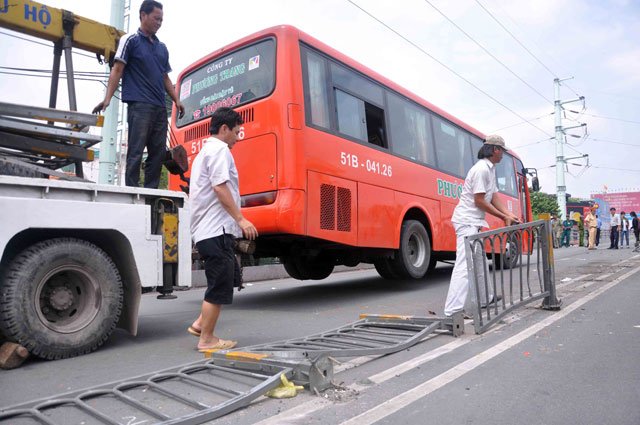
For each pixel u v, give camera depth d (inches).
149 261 160.1
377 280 372.2
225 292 144.2
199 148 249.1
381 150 266.2
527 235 199.8
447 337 158.2
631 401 96.2
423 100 326.3
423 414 91.8
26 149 160.1
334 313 220.8
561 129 1232.2
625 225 837.8
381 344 143.8
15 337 130.4
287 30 217.9
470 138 391.5
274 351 120.0
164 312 236.7
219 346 147.3
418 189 298.2
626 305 206.1
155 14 191.2
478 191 178.9
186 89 268.4
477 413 91.8
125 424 89.4
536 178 468.8
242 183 220.2
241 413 93.8
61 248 138.7
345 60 251.1
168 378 117.1
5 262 136.6
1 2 182.1
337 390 106.0
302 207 206.7
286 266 311.7
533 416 89.9
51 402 98.4
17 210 129.9
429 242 311.3
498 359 129.1
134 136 190.9
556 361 125.7
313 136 217.5
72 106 192.9
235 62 238.2
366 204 248.1
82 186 144.5
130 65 191.2
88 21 203.9
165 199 169.0
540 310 201.5
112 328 150.7
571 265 432.5
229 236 141.2
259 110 217.2
